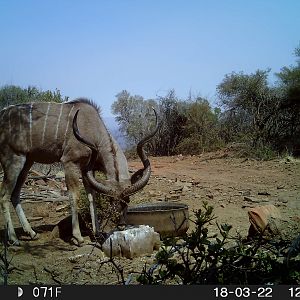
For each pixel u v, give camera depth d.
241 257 3.95
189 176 14.96
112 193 7.35
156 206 8.26
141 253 6.80
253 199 10.34
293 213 9.09
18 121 8.10
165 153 27.06
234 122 24.78
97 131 8.02
